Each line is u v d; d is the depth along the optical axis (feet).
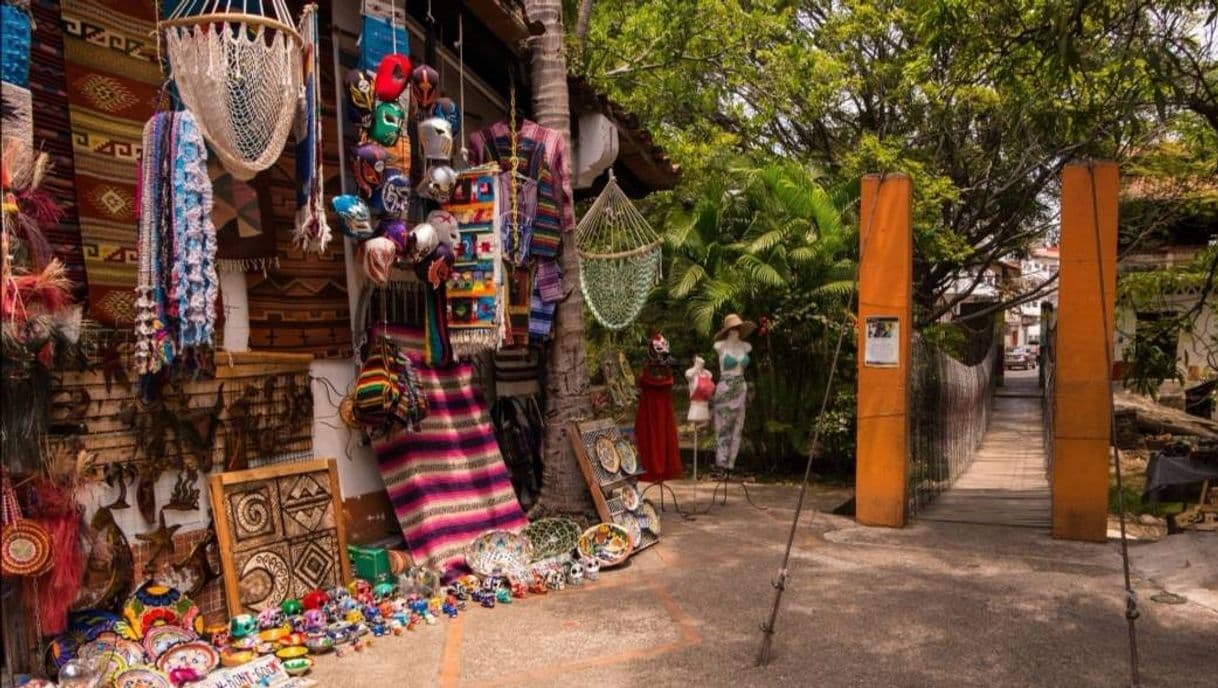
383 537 15.93
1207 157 34.12
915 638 13.09
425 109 14.85
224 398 12.59
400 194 13.78
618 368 25.07
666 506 24.49
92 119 10.82
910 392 22.09
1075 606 14.62
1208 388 41.63
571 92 20.89
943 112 44.45
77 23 10.66
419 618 13.74
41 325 9.00
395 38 14.80
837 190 33.32
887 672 11.78
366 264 13.51
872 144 40.57
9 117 8.61
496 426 21.15
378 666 11.88
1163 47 18.84
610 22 38.29
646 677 11.57
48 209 9.75
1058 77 19.12
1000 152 48.39
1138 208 38.40
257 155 10.46
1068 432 19.51
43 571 9.30
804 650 12.58
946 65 38.06
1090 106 20.85
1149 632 13.34
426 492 15.72
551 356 19.66
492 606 14.55
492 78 21.70
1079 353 19.43
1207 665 12.02
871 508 21.31
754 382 31.24
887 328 21.09
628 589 15.64
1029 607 14.57
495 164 15.30
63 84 10.48
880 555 18.22
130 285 11.24
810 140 53.52
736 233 31.76
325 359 14.67
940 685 11.37
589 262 22.02
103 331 10.79
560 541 17.20
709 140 40.06
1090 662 12.14
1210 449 23.97
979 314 54.49
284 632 11.94
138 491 11.27
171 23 9.95
